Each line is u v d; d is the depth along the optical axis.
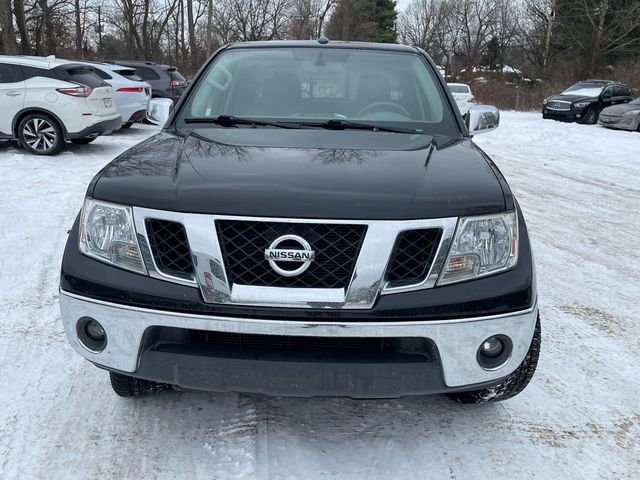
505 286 2.24
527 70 53.03
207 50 42.19
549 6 44.75
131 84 13.09
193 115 3.43
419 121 3.36
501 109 33.94
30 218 6.01
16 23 25.92
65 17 32.06
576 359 3.46
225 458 2.49
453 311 2.17
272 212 2.12
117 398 2.91
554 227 6.51
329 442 2.62
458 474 2.44
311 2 54.28
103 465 2.44
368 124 3.26
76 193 7.17
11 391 2.94
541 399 3.02
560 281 4.78
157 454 2.51
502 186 2.40
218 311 2.14
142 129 14.22
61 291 2.35
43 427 2.67
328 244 2.13
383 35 61.62
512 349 2.28
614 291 4.60
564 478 2.45
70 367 3.18
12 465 2.43
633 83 32.41
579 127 18.98
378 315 2.12
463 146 2.99
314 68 3.70
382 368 2.16
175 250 2.20
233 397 2.94
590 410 2.94
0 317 3.75
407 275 2.17
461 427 2.75
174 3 41.44
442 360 2.19
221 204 2.16
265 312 2.13
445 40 66.88
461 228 2.20
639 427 2.82
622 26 36.41
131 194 2.27
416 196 2.22
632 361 3.46
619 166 11.31
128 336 2.24
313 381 2.17
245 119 3.30
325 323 2.12
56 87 9.70
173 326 2.18
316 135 3.03
